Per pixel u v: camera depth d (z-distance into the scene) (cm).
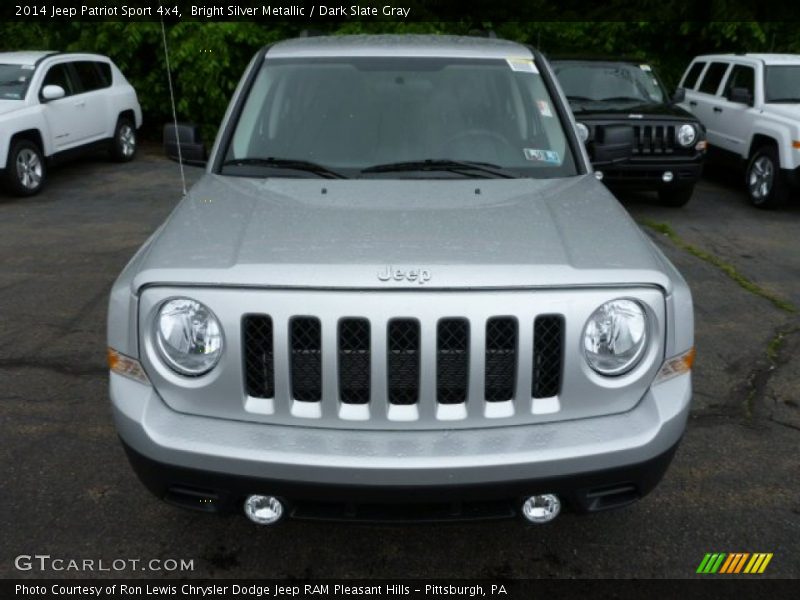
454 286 257
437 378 262
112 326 276
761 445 398
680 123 902
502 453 254
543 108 404
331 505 263
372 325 254
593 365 265
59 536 326
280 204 324
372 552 320
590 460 257
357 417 260
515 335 260
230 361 259
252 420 264
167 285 264
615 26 1476
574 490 260
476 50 429
